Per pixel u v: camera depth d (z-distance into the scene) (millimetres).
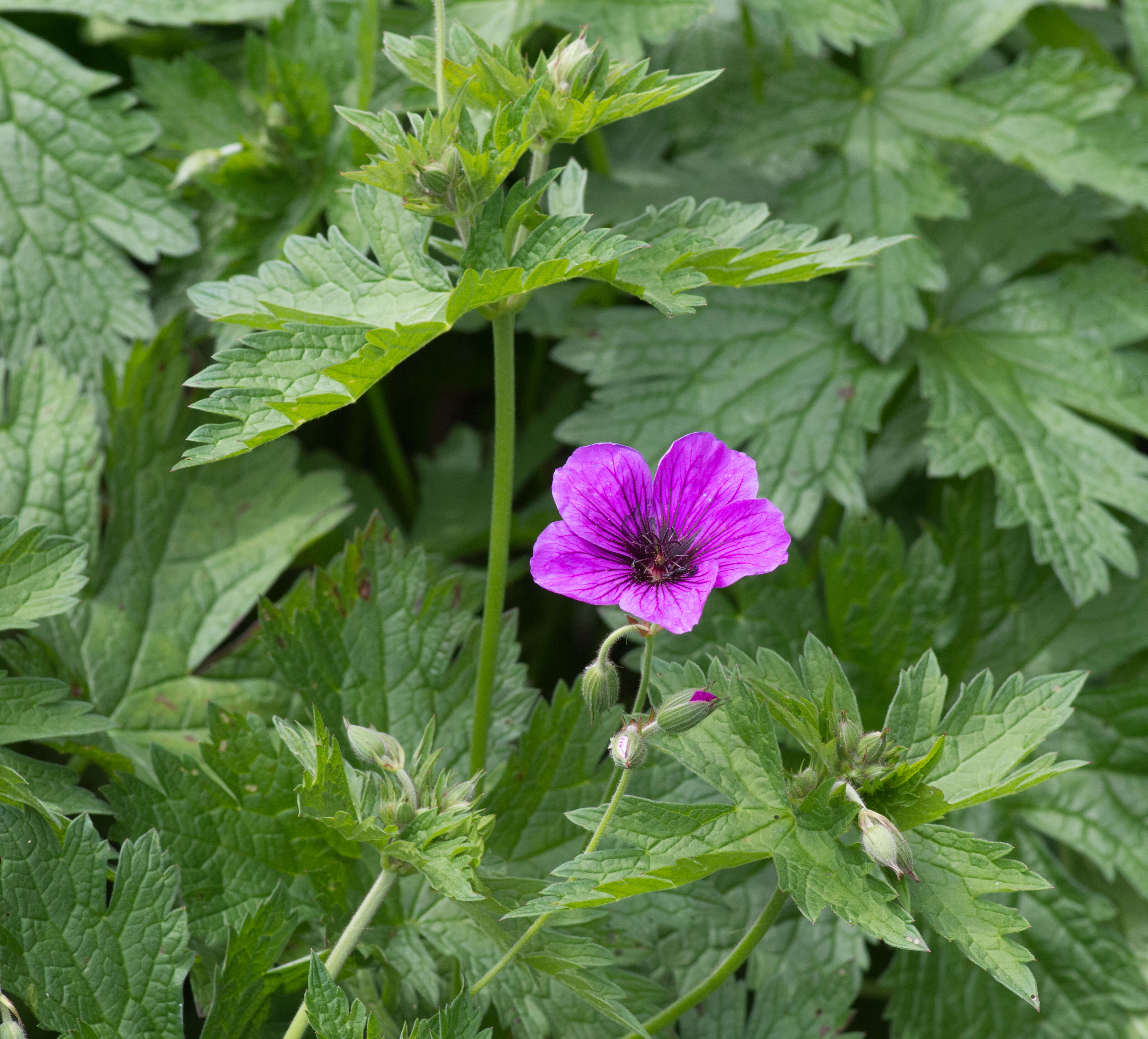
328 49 912
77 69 904
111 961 772
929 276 924
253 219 914
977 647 915
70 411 865
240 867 799
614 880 747
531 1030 797
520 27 908
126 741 850
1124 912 908
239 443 757
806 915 747
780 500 905
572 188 806
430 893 814
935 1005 871
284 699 873
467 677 830
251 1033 792
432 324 757
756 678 774
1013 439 915
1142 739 903
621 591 751
